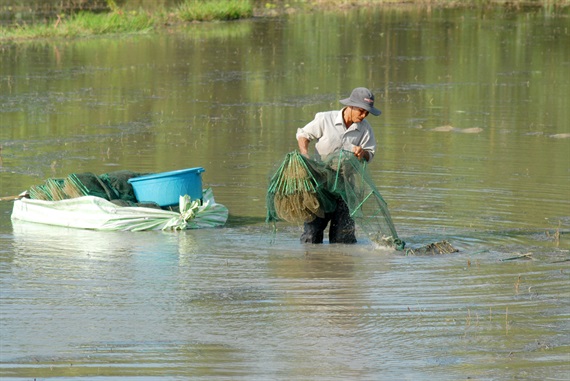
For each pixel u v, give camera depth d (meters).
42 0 109.38
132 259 24.33
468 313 20.06
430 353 17.95
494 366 17.31
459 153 38.38
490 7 107.81
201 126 44.66
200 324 19.42
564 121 45.59
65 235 26.94
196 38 80.50
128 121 45.94
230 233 27.27
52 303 20.64
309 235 26.16
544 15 99.00
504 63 65.94
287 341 18.52
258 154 38.34
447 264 23.95
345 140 26.08
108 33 83.94
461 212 29.22
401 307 20.52
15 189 32.34
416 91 54.75
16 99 51.75
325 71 62.34
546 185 32.75
